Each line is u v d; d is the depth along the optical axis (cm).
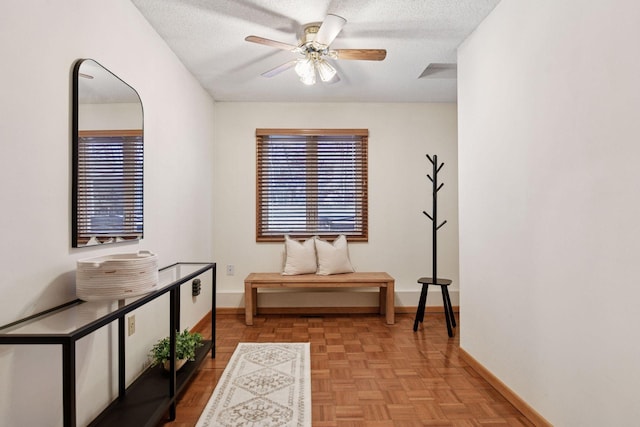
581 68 157
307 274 407
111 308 154
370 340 328
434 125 439
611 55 141
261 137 434
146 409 183
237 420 194
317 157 436
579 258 158
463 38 278
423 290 359
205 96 389
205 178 390
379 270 433
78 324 126
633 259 132
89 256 178
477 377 250
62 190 158
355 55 261
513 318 212
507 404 213
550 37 177
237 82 367
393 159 437
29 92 138
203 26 255
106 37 194
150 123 249
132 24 225
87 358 174
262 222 432
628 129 133
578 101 159
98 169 182
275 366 267
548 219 180
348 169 437
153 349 238
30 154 139
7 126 128
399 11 241
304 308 425
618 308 139
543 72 183
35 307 142
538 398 188
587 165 154
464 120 280
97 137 181
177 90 303
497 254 229
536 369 190
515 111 209
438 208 438
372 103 437
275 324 379
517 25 207
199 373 254
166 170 277
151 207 249
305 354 292
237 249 429
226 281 428
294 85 377
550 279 178
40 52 144
